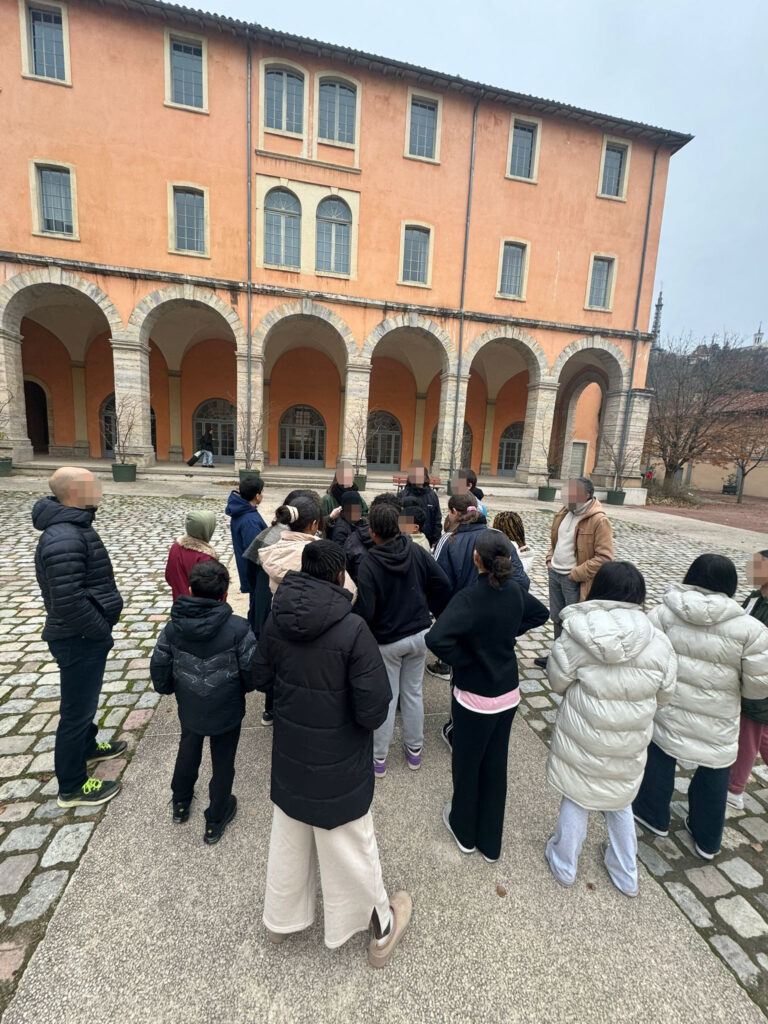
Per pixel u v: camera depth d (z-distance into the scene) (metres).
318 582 1.76
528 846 2.45
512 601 2.21
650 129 19.03
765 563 2.69
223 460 24.09
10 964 1.75
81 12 14.50
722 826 2.36
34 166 14.88
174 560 3.08
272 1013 1.65
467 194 18.28
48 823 2.41
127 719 3.31
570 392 25.25
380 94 16.95
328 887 1.76
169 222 15.94
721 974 1.86
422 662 2.88
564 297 19.86
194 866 2.21
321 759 1.71
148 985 1.71
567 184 19.22
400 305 17.97
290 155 16.44
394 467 26.55
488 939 1.95
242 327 16.97
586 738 2.06
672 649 2.06
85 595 2.24
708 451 24.55
